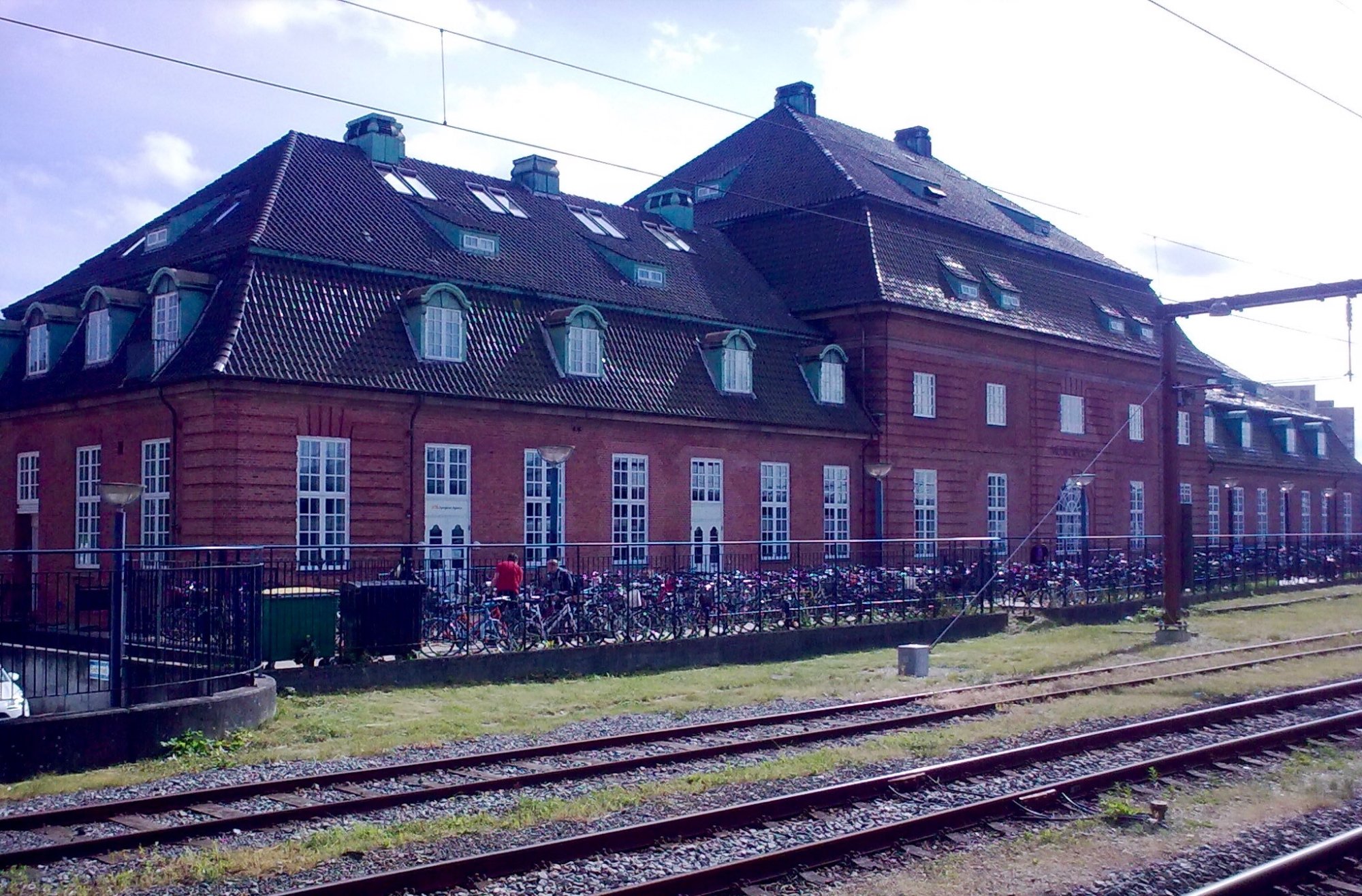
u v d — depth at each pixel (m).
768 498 32.44
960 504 37.47
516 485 26.64
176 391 22.67
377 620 18.08
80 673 14.42
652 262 32.03
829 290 35.41
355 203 27.72
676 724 15.01
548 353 27.66
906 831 9.52
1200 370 51.00
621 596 21.53
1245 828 9.98
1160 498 48.25
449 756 12.76
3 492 29.02
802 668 20.67
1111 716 15.25
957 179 47.41
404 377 24.42
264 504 22.41
